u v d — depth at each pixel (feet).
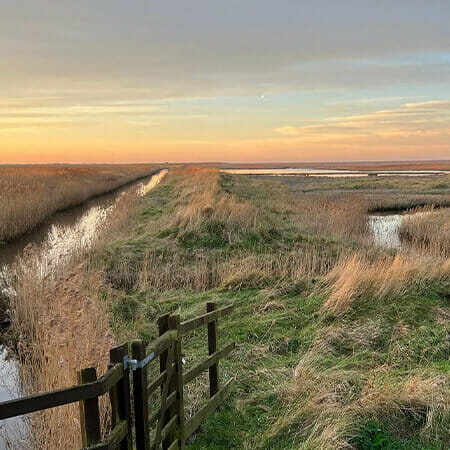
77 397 9.05
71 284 33.35
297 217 59.62
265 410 17.56
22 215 64.28
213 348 17.47
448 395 17.42
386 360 21.54
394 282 30.01
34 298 30.48
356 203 91.97
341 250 42.52
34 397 8.54
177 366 13.92
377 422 16.16
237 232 44.80
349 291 28.12
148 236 46.29
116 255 39.96
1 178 113.50
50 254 48.14
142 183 169.89
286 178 225.15
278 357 22.35
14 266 41.83
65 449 15.26
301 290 31.63
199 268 37.24
